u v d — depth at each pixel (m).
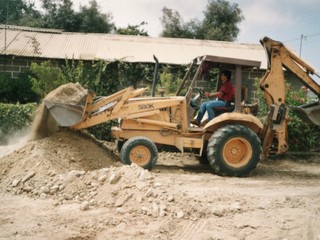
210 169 9.41
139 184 5.85
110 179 6.10
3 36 16.98
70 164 7.45
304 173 9.28
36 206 5.65
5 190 6.44
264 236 4.58
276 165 10.50
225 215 5.28
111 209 5.48
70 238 4.48
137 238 4.52
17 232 4.64
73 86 8.60
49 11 30.98
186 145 8.77
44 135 8.46
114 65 15.67
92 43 17.31
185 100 8.88
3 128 12.20
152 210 5.29
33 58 15.49
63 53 15.81
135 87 15.94
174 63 15.92
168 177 7.84
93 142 8.65
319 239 4.51
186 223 4.97
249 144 8.52
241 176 8.52
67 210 5.46
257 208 5.59
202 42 19.16
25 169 6.95
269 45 9.13
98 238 4.53
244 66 8.95
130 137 8.87
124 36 18.69
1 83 14.71
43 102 8.38
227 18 32.84
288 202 5.92
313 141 11.66
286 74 16.78
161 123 8.83
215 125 8.84
